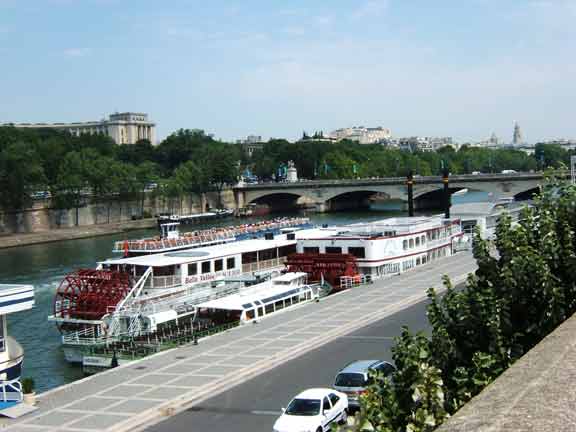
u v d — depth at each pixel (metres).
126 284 89.69
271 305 83.31
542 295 21.84
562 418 9.33
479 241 25.28
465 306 22.97
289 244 114.81
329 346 64.44
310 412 41.31
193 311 84.06
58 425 45.78
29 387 51.28
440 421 16.53
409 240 114.75
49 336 90.38
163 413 47.66
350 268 103.56
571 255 22.88
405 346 21.17
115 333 81.25
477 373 19.41
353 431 15.24
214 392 52.06
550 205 25.33
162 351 69.12
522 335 21.56
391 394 17.75
